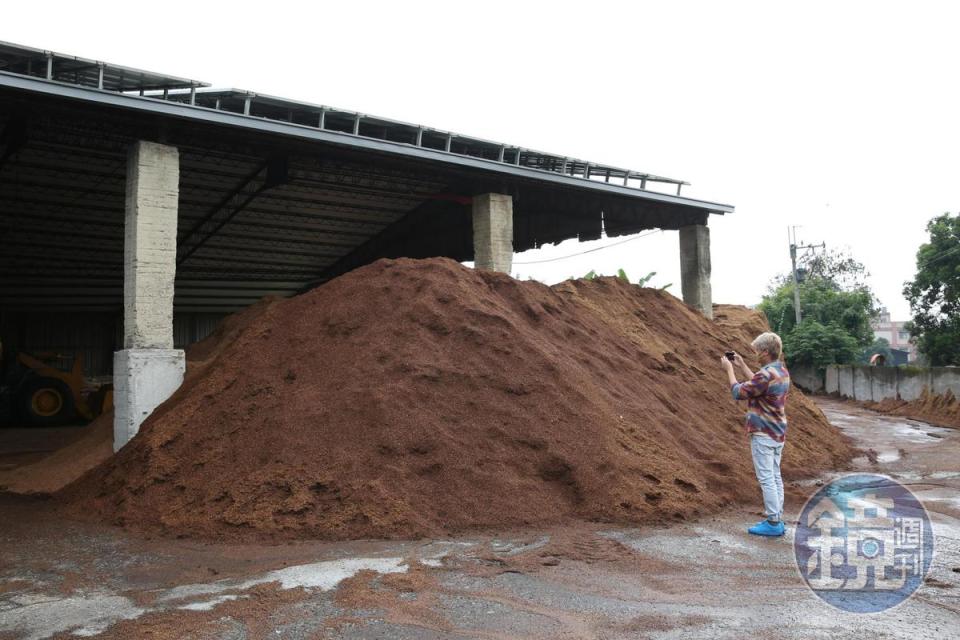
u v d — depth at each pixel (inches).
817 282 1736.0
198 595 165.5
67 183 584.4
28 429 649.6
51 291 852.6
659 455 273.3
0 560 206.4
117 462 297.0
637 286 527.5
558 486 248.4
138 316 354.3
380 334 295.1
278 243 820.0
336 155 517.0
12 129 422.0
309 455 246.1
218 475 253.0
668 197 690.8
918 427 639.8
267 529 220.1
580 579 173.6
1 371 669.9
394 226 813.2
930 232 1113.4
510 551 198.8
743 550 200.4
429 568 182.4
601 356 346.6
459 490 235.9
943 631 139.2
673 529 225.3
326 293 334.6
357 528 217.5
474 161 551.5
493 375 283.1
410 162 539.8
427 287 318.0
